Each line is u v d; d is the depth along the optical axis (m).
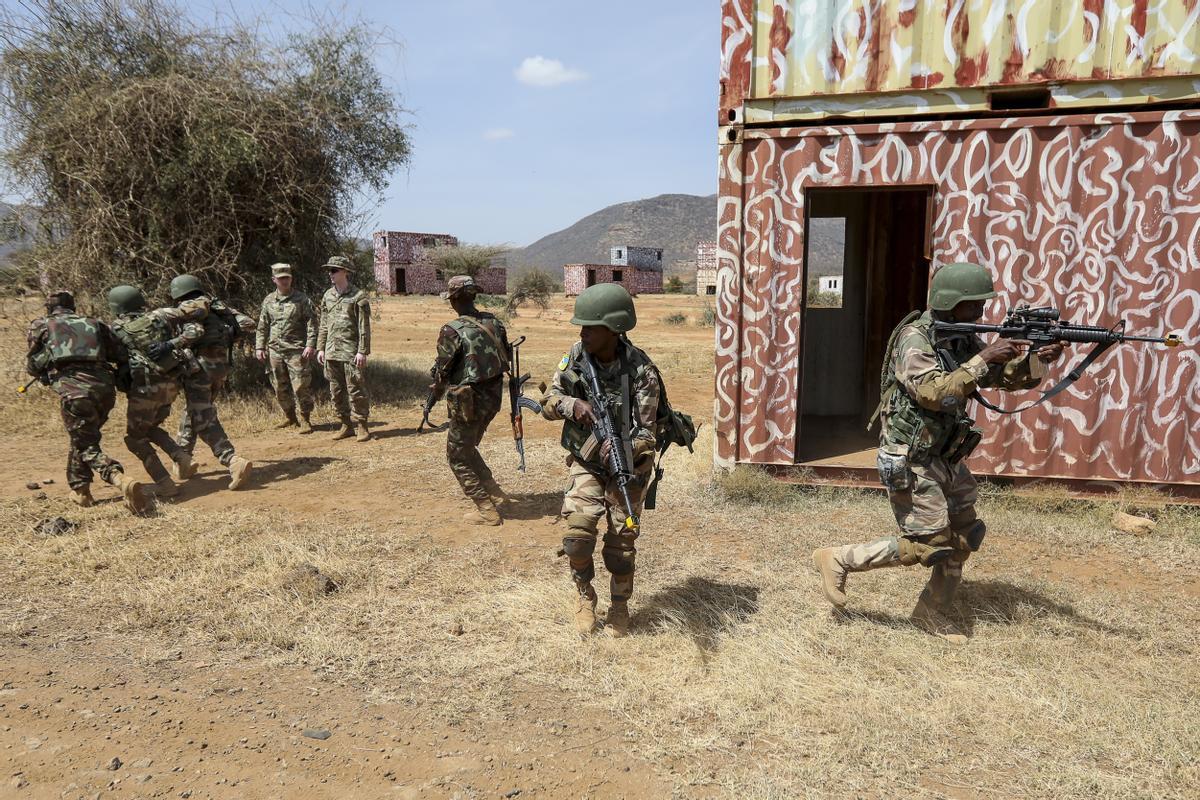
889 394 3.86
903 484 3.74
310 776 2.83
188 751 2.97
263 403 10.53
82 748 2.96
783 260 6.34
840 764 2.92
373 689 3.48
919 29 5.95
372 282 13.19
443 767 2.90
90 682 3.49
